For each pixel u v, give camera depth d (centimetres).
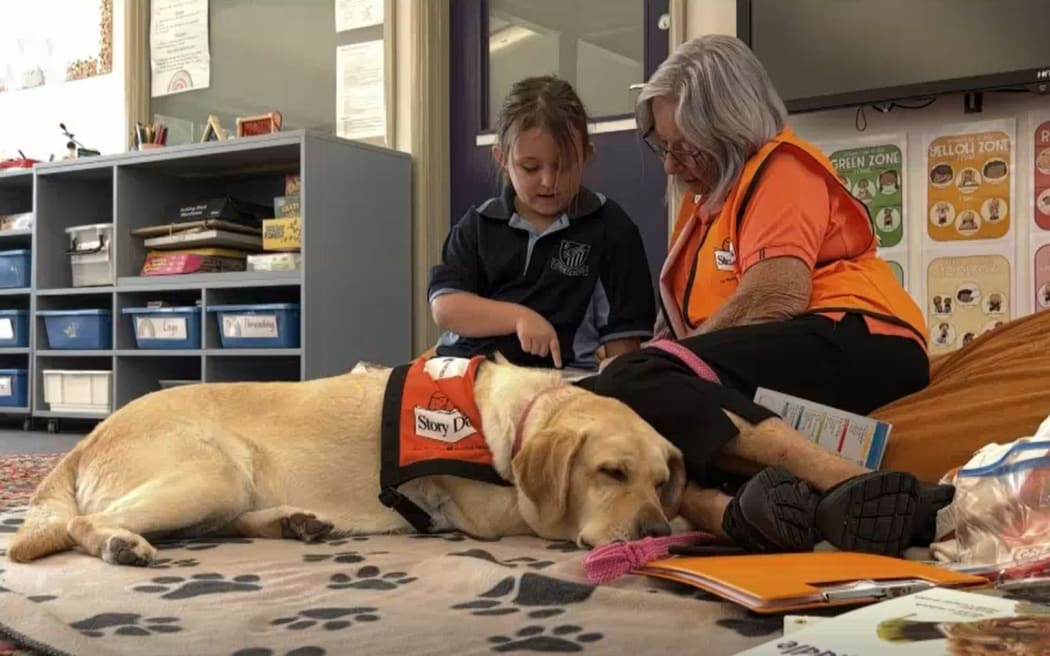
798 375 155
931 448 156
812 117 307
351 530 158
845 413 152
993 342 184
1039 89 267
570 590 111
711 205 180
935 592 91
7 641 100
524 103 212
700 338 157
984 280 282
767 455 140
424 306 404
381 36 420
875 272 171
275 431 161
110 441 155
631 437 142
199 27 469
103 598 115
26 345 463
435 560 129
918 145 291
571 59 373
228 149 389
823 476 136
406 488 159
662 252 354
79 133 513
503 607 108
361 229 384
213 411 160
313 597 115
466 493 157
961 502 125
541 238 222
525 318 207
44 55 521
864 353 159
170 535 153
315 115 440
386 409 159
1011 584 100
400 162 401
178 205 447
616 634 97
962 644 75
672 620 102
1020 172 276
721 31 336
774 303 159
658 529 135
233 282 385
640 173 357
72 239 444
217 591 118
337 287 375
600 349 224
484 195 399
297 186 397
